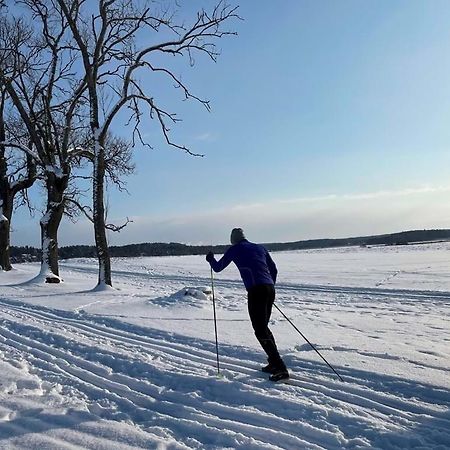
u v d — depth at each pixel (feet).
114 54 50.85
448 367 19.26
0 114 72.64
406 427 14.19
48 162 57.98
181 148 50.57
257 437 13.67
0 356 22.48
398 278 68.33
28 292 50.70
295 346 23.00
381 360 20.39
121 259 153.99
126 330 28.60
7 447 12.67
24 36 56.95
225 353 22.52
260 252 20.06
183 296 38.73
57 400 16.26
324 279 70.44
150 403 16.42
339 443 13.20
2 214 79.20
